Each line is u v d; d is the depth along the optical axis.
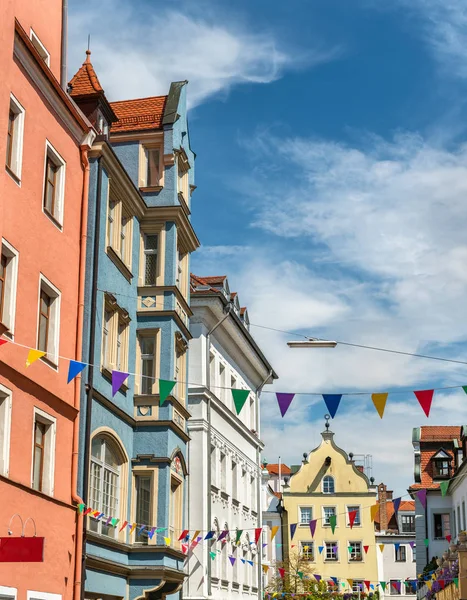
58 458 20.97
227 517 38.06
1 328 18.06
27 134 20.03
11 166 19.44
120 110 30.42
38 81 20.59
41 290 20.94
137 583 25.72
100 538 23.38
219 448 37.34
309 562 67.44
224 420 38.41
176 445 28.00
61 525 20.77
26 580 18.75
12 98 19.25
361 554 67.50
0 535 17.67
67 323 22.02
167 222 28.77
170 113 29.69
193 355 35.34
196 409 34.81
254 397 45.41
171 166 29.31
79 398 22.30
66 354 21.83
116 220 26.41
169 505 27.25
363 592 65.00
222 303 35.88
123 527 24.30
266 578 64.25
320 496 69.06
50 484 20.48
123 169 25.88
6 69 18.50
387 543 72.06
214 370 37.06
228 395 39.59
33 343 19.88
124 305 26.75
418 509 55.41
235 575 39.41
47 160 21.59
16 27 19.20
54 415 20.83
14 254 19.12
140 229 28.70
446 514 55.03
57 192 22.02
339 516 68.56
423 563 54.53
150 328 27.81
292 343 21.61
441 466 56.53
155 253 28.67
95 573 23.25
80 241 23.22
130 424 26.73
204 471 34.31
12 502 18.20
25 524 18.77
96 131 26.06
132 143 29.48
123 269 26.66
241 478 41.47
